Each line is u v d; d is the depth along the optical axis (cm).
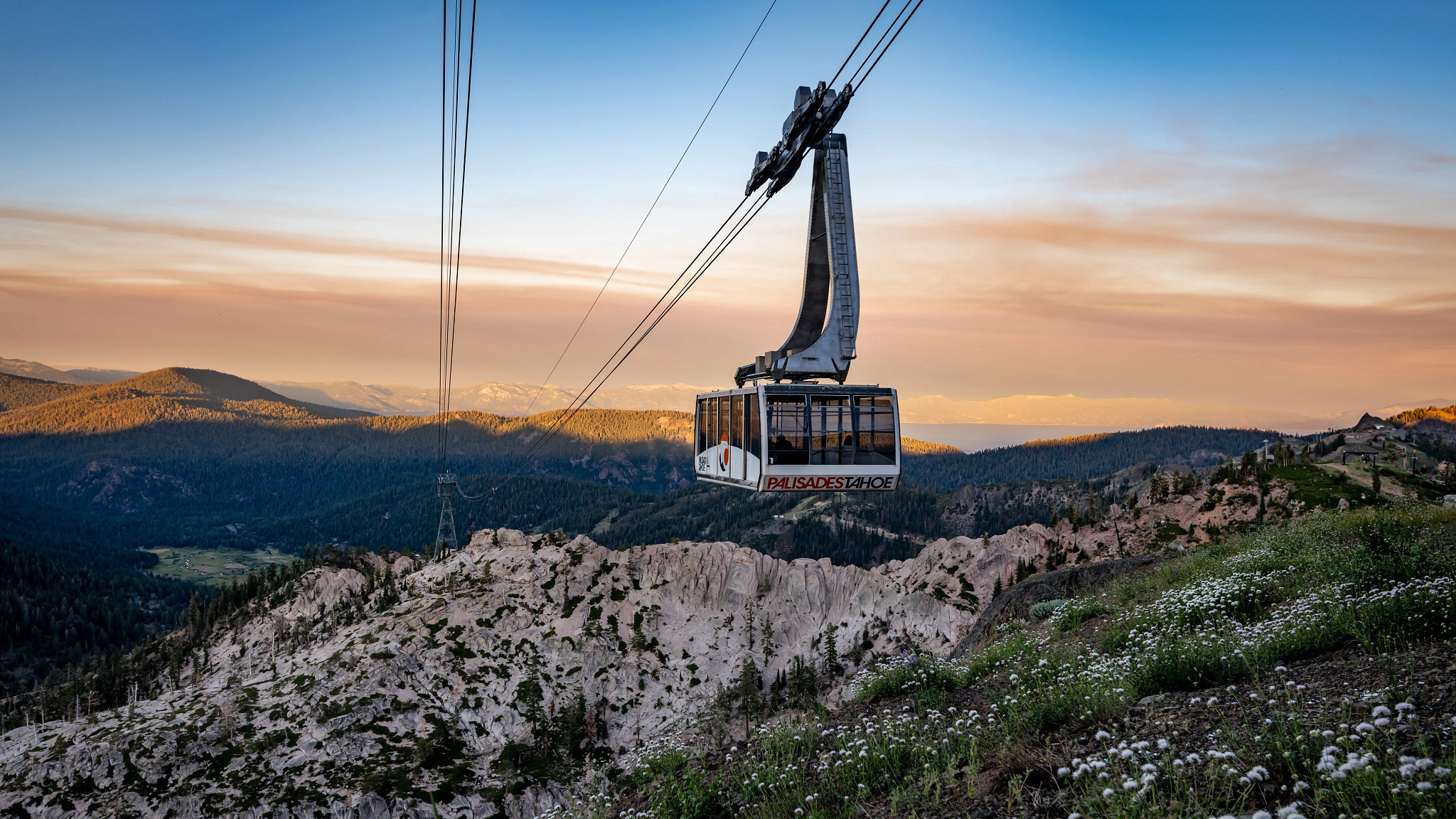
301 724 12412
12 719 19125
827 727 1670
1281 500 10912
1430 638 1242
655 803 1392
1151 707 1220
